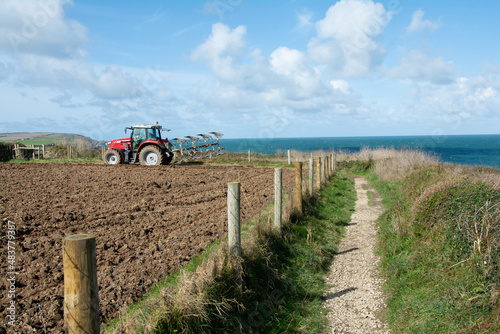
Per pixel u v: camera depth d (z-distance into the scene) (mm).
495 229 4828
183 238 6676
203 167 21766
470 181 7648
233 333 3920
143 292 4453
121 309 3992
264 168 21891
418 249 6086
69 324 2316
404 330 4363
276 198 6695
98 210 9203
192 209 9414
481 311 3918
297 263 6227
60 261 5617
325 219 9461
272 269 5414
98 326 2408
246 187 13219
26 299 4340
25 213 8555
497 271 4176
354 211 11711
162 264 5293
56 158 29750
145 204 9945
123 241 6535
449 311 4145
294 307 4980
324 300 5441
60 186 13133
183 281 3992
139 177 16078
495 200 5824
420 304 4648
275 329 4379
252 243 5430
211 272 4176
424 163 14477
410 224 7312
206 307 3822
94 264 2381
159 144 22031
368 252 7496
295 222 8016
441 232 5906
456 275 4734
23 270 5211
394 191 13281
